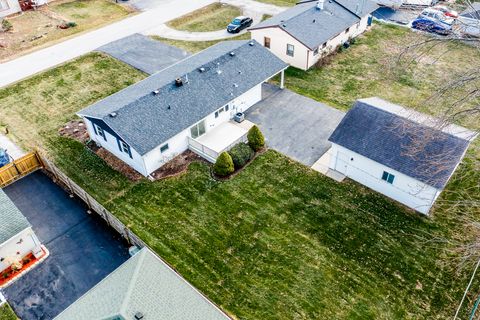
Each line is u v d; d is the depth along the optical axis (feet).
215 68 114.21
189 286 63.93
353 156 93.09
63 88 130.11
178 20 171.32
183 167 101.04
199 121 103.24
